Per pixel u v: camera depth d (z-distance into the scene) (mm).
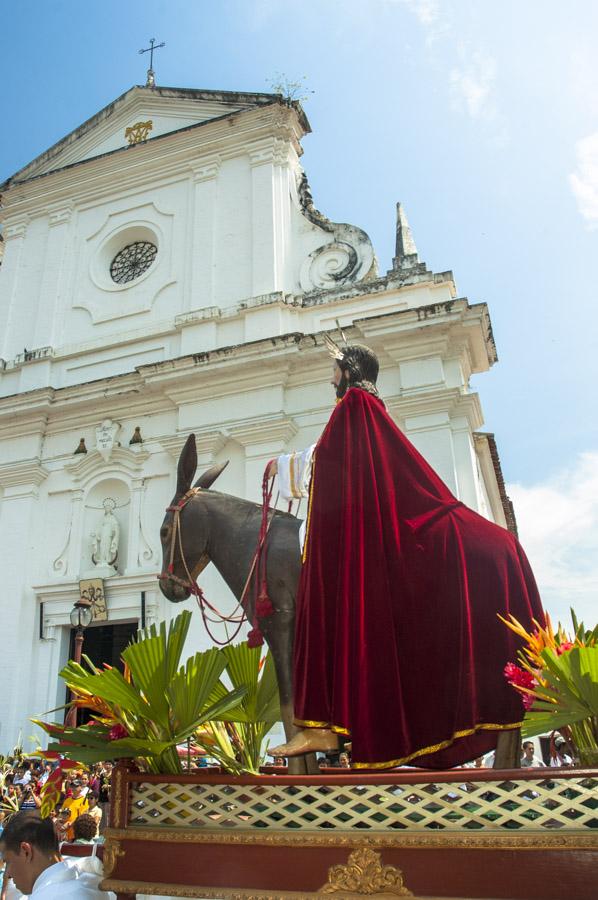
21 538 15508
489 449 17250
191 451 3561
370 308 15109
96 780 6012
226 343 15781
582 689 2070
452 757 2506
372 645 2381
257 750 3135
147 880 2246
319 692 2396
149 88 19438
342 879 1987
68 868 2861
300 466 3158
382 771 2428
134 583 14242
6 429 16766
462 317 13570
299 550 2949
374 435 2748
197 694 2504
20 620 14734
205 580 13398
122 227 18672
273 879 2068
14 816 3066
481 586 2516
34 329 18203
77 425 16500
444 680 2369
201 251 17016
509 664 2311
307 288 16234
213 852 2186
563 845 1836
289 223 17109
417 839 1942
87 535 15461
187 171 18453
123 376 15781
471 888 1871
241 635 12516
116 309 17594
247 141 17891
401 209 16500
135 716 2594
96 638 14836
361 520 2561
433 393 13289
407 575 2502
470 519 2736
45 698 14031
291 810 2148
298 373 14812
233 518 3371
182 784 2336
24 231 19781
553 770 1911
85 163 19312
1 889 4281
